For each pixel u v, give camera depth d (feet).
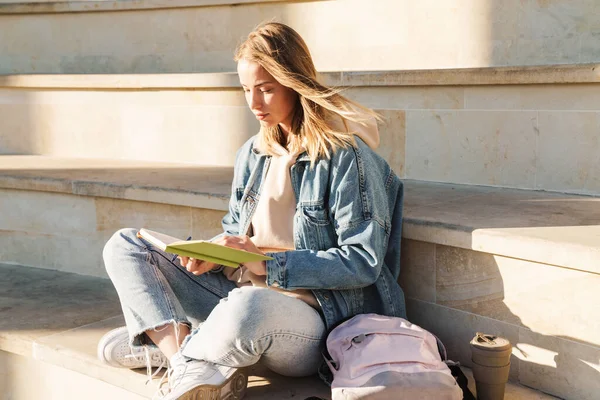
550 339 6.64
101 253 10.42
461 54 10.42
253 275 6.91
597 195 8.63
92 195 10.16
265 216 6.90
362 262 6.46
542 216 7.50
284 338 6.25
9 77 12.88
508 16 9.93
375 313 6.86
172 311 6.62
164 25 13.37
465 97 9.39
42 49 14.32
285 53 6.36
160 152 12.01
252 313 6.02
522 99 8.99
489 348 6.09
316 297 6.59
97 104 12.41
